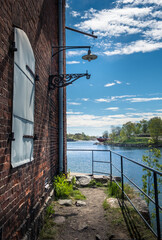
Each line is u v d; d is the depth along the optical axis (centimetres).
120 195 496
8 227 201
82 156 2595
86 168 1471
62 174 619
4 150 193
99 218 378
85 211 417
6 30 201
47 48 446
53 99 549
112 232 318
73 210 421
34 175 318
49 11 475
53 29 556
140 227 331
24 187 261
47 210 376
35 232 288
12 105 212
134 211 390
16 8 234
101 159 2145
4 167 193
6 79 200
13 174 219
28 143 278
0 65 185
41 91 382
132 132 9956
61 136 645
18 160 231
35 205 316
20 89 239
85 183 658
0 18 186
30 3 297
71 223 356
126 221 354
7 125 201
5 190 195
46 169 434
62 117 653
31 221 281
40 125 373
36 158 334
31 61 292
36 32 338
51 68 507
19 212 238
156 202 233
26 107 265
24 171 262
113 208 412
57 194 500
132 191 532
